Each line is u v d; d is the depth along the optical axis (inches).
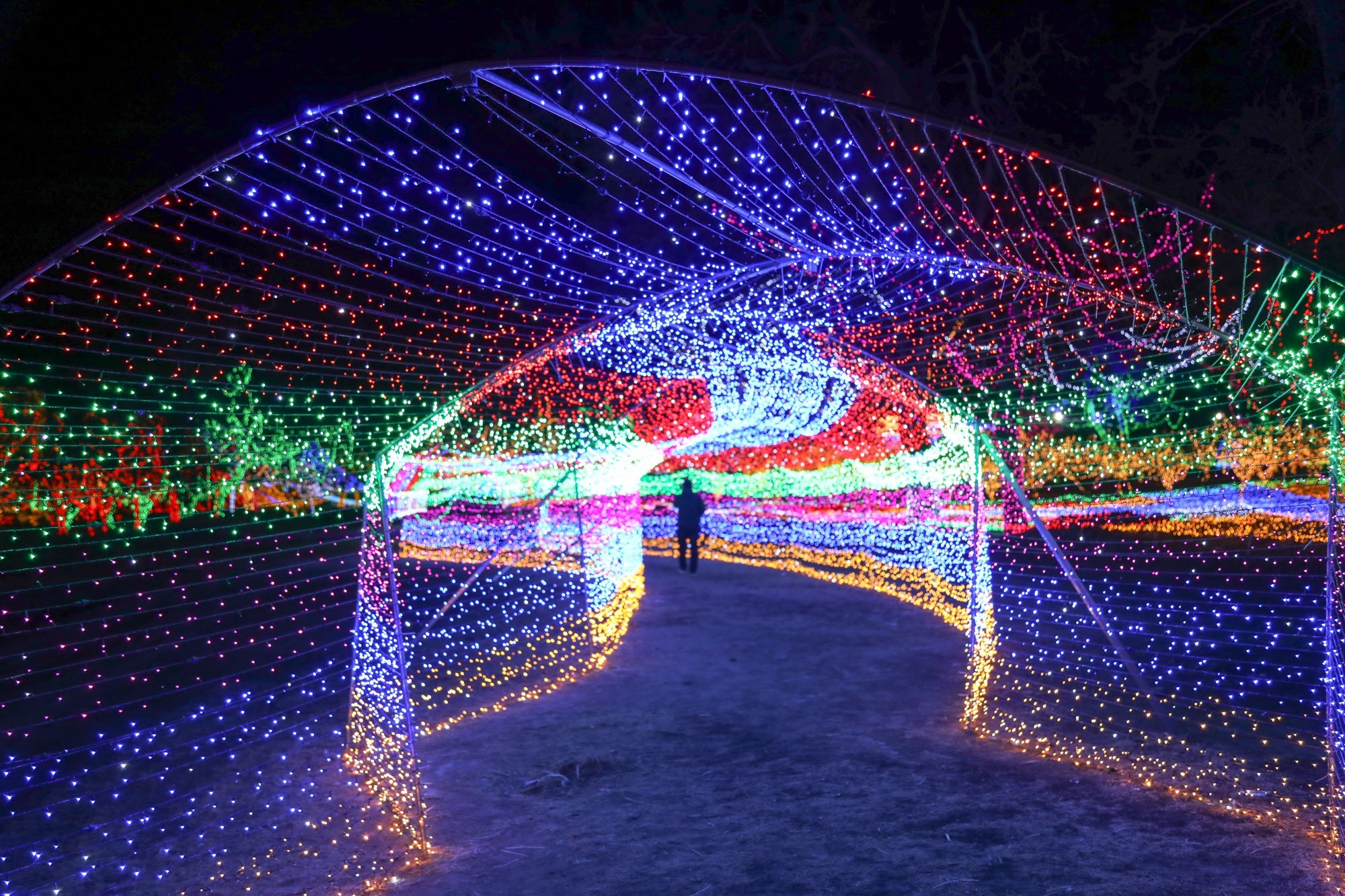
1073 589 462.9
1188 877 164.4
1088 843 180.4
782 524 707.4
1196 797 200.4
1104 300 269.4
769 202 284.0
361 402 451.5
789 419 462.9
